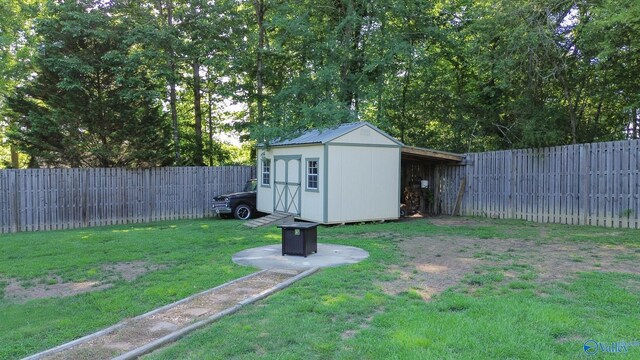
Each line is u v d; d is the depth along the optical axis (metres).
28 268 7.66
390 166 14.15
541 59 14.05
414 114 21.55
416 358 3.54
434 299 5.25
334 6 18.91
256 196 16.92
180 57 18.72
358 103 18.45
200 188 17.39
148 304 5.48
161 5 18.88
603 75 14.60
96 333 4.46
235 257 8.04
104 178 15.48
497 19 14.16
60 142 15.96
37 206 14.25
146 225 14.90
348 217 13.33
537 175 13.02
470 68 19.80
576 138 15.20
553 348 3.71
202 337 4.19
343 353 3.71
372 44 18.08
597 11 11.52
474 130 18.95
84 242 10.40
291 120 17.00
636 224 10.41
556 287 5.61
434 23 19.11
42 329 4.74
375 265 7.07
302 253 7.96
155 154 16.69
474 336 3.96
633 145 10.50
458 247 8.80
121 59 15.77
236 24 18.84
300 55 19.48
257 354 3.77
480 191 15.06
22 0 18.97
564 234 10.12
